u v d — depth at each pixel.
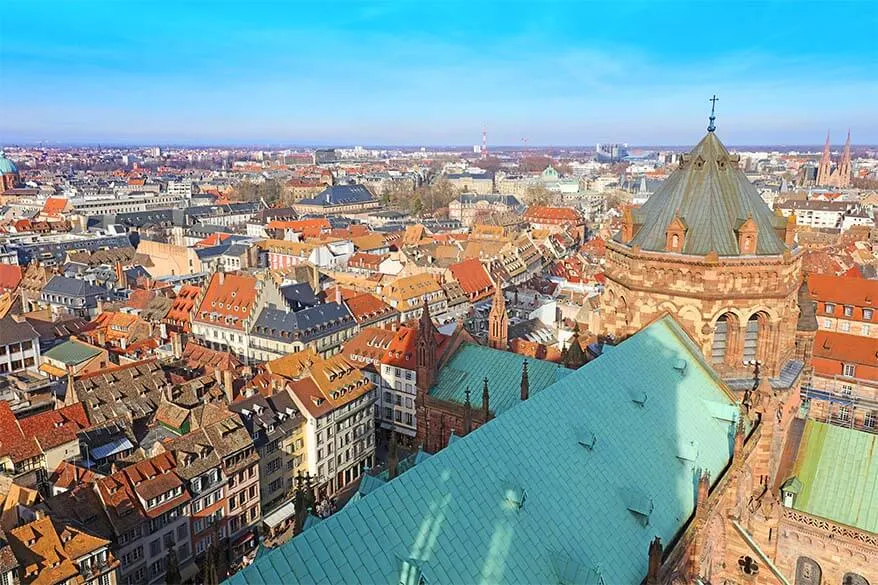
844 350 121.56
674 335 64.38
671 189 67.75
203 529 90.19
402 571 32.72
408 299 176.88
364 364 130.00
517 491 39.59
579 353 75.62
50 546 70.00
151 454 92.06
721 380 62.94
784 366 69.19
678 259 63.69
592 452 46.72
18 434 93.88
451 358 92.75
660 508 47.06
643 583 40.91
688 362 62.72
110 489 81.06
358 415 117.12
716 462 54.25
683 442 53.44
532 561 37.84
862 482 59.50
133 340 152.50
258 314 153.25
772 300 64.12
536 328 145.25
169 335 151.62
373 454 121.62
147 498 82.31
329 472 112.25
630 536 43.47
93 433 100.25
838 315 140.00
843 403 117.62
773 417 58.12
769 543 57.19
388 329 142.25
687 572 46.28
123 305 181.50
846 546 55.88
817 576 58.12
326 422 110.12
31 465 92.94
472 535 36.56
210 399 110.88
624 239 70.31
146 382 113.94
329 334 151.75
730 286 63.00
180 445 91.12
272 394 110.94
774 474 62.19
